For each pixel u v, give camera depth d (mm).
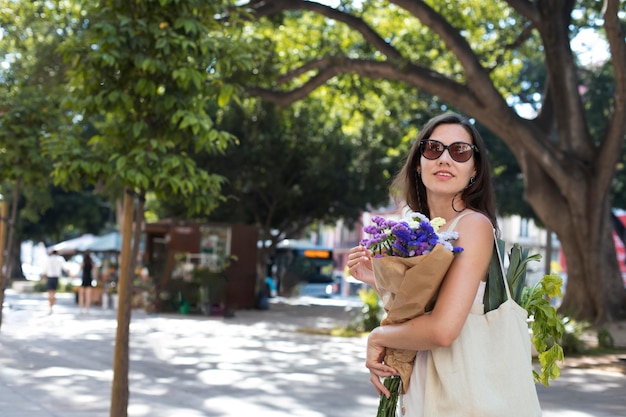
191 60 7562
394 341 2707
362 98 25766
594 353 15875
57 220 55625
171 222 28984
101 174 7648
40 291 46594
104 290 31375
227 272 30828
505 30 24891
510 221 68375
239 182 36844
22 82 12773
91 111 7660
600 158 20906
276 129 35875
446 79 20297
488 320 2674
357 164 38688
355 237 72688
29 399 9531
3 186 13383
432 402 2664
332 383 11555
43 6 17281
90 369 12438
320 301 45469
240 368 13062
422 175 2982
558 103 21469
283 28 25031
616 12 17156
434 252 2555
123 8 7648
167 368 12883
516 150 22000
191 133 7703
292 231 42031
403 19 24859
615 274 21594
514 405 2613
